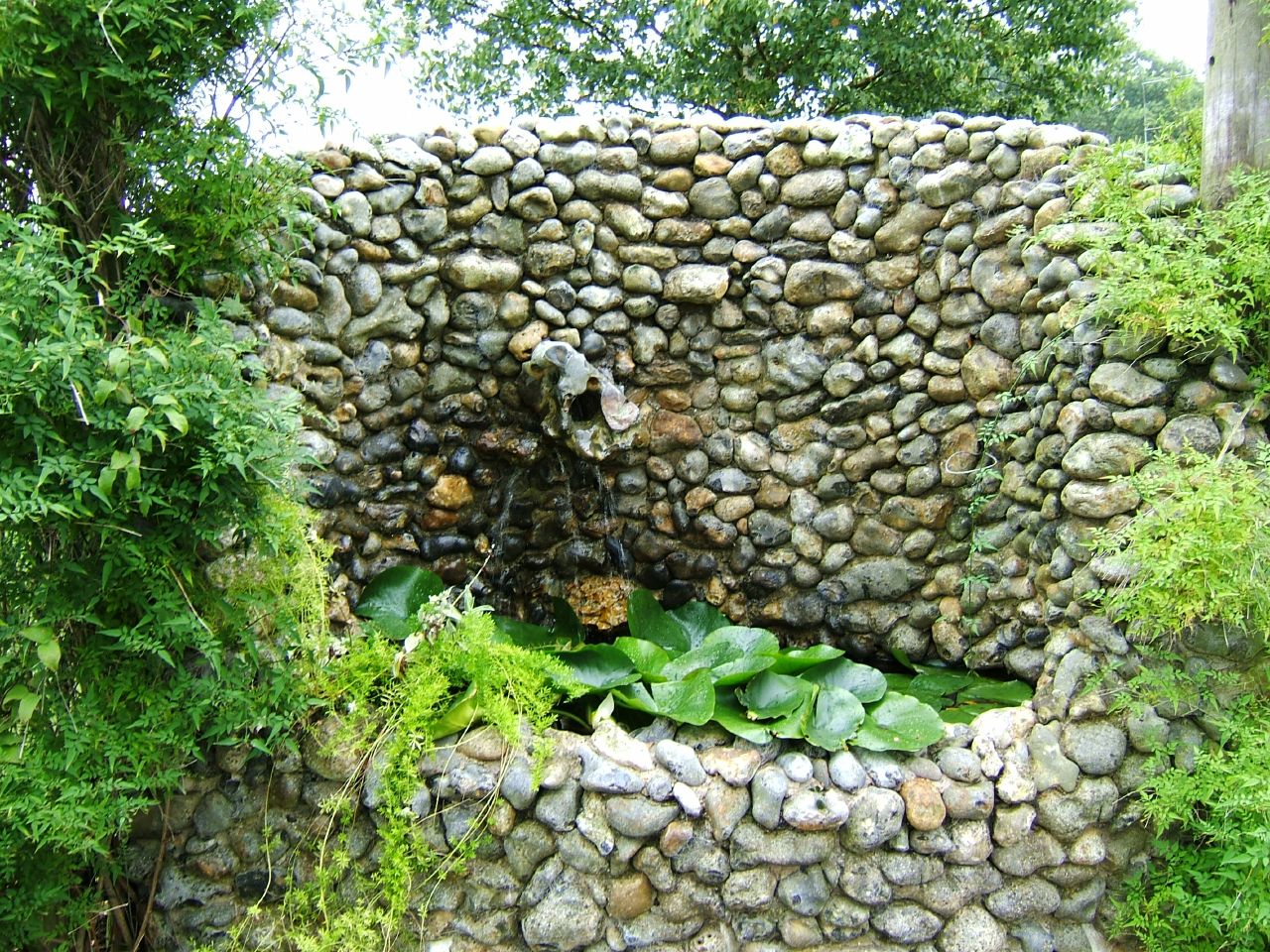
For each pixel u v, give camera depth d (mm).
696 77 6168
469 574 3379
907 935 2305
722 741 2385
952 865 2330
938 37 5824
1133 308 2432
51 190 2275
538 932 2244
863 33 5934
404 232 3119
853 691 2600
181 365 2029
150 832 2371
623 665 2631
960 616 3109
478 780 2252
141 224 2109
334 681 2369
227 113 2369
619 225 3279
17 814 1948
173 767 2188
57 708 2035
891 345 3205
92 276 2102
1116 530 2461
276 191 2510
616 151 3250
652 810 2236
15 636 1988
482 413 3318
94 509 1988
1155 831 2359
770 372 3336
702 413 3426
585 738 2332
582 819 2250
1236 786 2160
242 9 2236
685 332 3389
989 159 3029
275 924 2344
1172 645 2354
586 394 3184
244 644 2223
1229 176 2475
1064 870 2344
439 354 3238
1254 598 2168
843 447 3305
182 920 2354
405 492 3264
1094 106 6629
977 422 3098
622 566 3498
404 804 2250
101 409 1918
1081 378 2594
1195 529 2186
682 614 3375
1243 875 2160
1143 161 2707
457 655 2375
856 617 3299
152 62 2230
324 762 2336
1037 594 2832
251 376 2605
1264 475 2283
